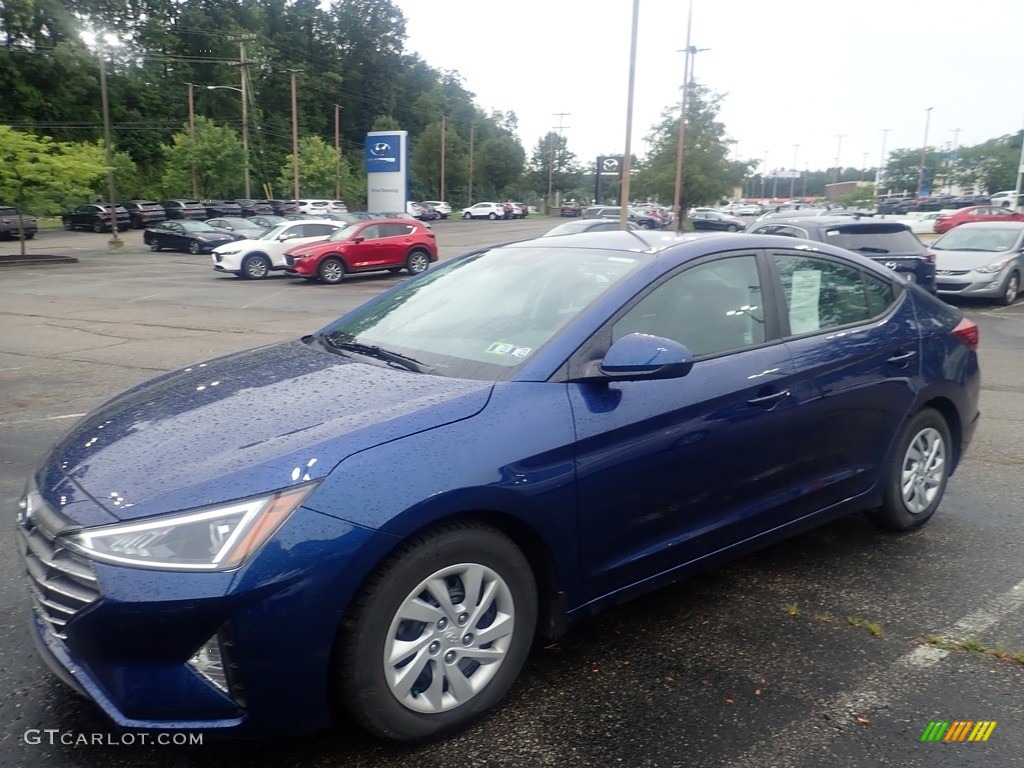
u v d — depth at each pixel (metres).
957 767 2.67
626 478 3.12
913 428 4.43
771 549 4.42
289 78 87.50
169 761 2.68
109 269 25.86
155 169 68.69
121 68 67.75
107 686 2.45
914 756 2.72
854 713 2.96
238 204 51.41
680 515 3.37
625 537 3.19
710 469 3.42
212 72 79.62
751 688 3.11
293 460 2.55
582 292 3.46
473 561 2.76
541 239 4.30
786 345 3.79
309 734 2.82
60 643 2.65
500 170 100.31
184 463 2.63
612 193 85.88
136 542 2.41
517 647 2.92
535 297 3.56
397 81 104.88
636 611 3.72
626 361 2.99
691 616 3.67
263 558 2.39
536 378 3.03
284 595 2.41
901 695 3.07
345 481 2.53
